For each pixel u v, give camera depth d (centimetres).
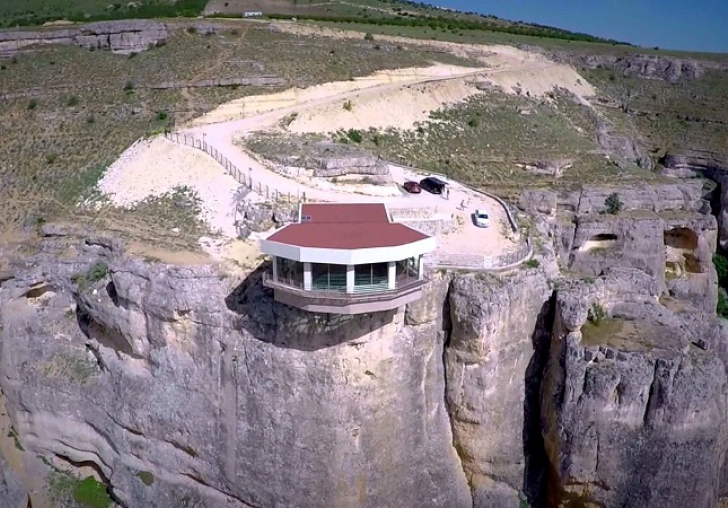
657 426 4056
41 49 9300
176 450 4531
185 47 9350
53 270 5288
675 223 7425
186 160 5881
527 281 4403
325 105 7750
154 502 4559
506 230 5141
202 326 4250
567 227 7150
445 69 10244
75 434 4969
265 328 4112
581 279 4722
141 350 4525
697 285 7681
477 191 6081
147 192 5691
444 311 4369
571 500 4388
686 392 3991
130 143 6919
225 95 8031
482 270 4422
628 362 4059
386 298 3775
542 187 7531
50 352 5128
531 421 4619
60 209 6078
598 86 11906
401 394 4259
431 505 4503
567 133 9438
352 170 5691
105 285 4841
